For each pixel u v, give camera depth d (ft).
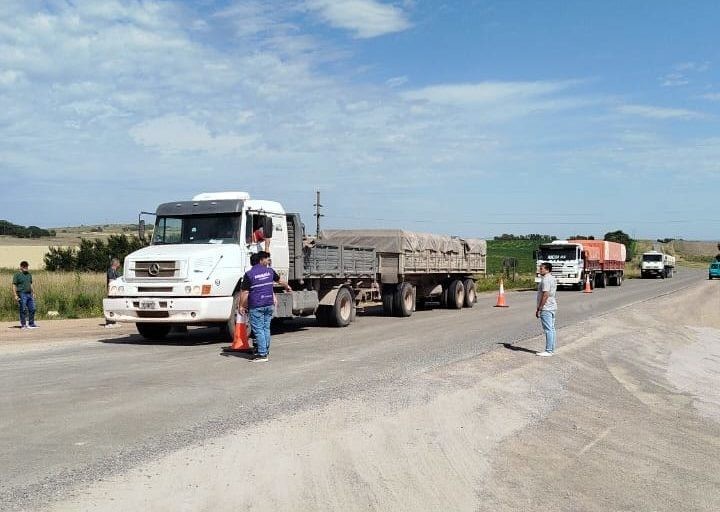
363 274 68.80
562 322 70.49
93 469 20.08
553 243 147.64
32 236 378.12
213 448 22.43
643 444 26.63
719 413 33.50
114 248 211.00
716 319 86.63
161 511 17.15
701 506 19.93
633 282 202.39
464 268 91.35
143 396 30.19
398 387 33.40
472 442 25.08
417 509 18.28
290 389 32.27
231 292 49.24
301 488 19.24
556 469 22.71
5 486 18.58
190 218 51.90
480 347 49.34
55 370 37.06
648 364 47.85
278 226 54.44
